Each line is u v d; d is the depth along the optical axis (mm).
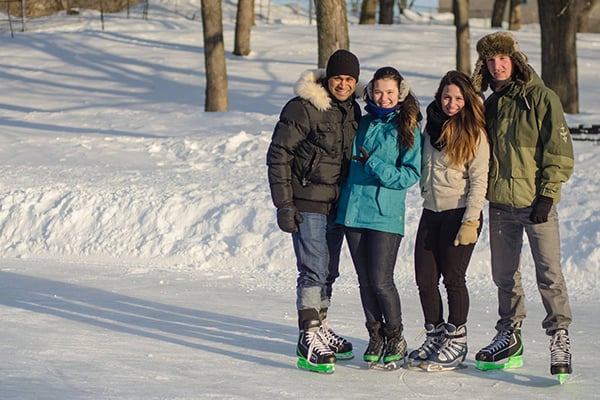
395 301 7246
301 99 7195
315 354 7105
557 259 7105
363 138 7258
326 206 7266
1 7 51125
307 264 7234
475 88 7219
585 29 50562
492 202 7266
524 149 7043
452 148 7020
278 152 7137
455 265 7199
